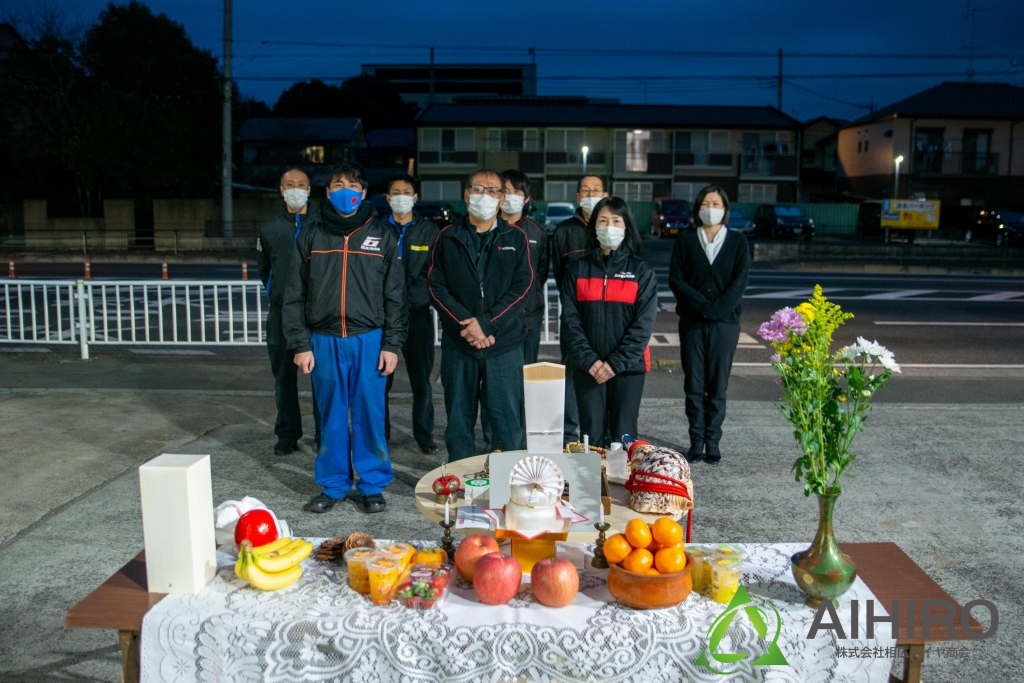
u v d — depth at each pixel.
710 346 5.63
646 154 40.53
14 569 3.97
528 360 5.69
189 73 34.12
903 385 8.45
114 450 5.85
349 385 4.64
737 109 42.09
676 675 2.25
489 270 4.61
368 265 4.50
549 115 41.06
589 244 4.99
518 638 2.25
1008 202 40.03
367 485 4.78
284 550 2.53
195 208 28.97
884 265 23.47
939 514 4.79
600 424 4.97
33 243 28.41
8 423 6.51
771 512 4.81
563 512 2.77
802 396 2.38
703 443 5.87
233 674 2.30
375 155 51.28
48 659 3.19
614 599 2.43
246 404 7.30
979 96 40.59
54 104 29.50
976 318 13.17
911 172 39.66
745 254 5.62
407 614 2.34
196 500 2.47
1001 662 3.19
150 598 2.45
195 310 13.48
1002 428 6.63
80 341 9.34
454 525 2.98
